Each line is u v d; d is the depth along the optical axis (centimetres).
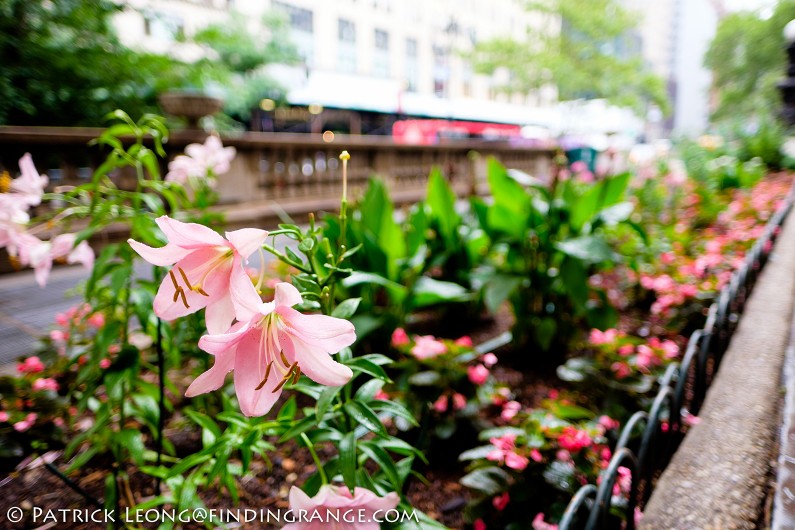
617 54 3141
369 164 1006
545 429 187
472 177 498
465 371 237
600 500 134
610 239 487
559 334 342
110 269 181
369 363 124
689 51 9981
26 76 888
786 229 620
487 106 3356
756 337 301
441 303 393
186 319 224
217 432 167
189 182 259
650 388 254
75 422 245
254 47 2014
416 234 352
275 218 758
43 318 391
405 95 2894
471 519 184
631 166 774
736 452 194
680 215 674
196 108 802
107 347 179
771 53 3806
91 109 955
